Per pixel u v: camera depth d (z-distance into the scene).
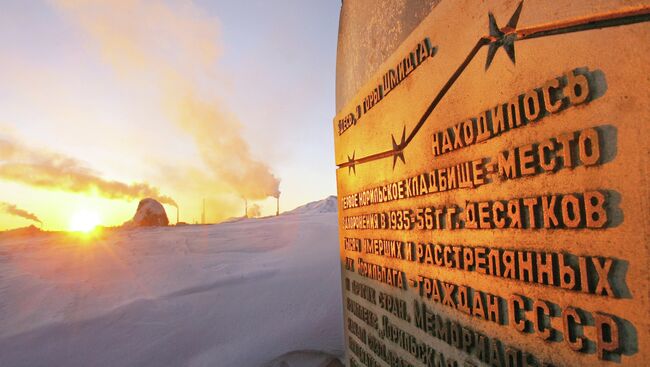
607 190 0.99
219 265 8.70
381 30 2.43
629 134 0.94
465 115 1.54
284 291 6.37
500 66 1.34
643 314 0.91
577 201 1.06
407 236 2.02
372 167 2.49
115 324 5.34
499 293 1.36
